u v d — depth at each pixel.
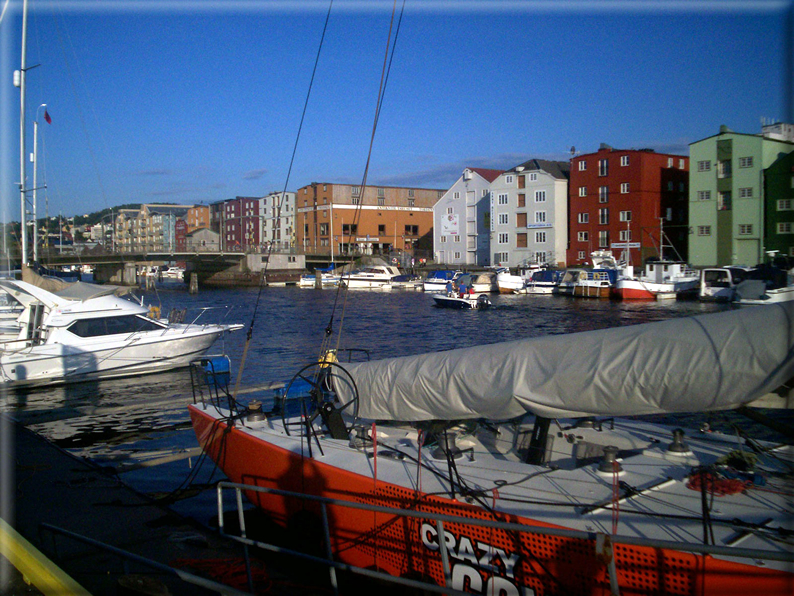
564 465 5.06
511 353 4.59
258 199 90.75
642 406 3.87
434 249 69.31
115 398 14.29
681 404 3.72
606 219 51.28
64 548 5.95
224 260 66.44
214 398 13.02
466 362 4.82
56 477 8.05
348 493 5.13
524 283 47.38
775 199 36.88
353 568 4.26
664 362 3.76
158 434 11.36
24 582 4.64
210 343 17.47
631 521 3.90
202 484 8.43
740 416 9.45
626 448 5.22
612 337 4.15
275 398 8.58
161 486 8.41
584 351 4.20
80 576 5.33
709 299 38.06
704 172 40.19
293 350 21.92
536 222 56.88
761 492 4.18
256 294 53.50
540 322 30.86
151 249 64.50
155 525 6.57
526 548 3.98
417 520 4.61
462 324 30.28
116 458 9.87
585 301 41.53
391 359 5.59
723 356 3.52
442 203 68.00
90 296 15.78
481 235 64.19
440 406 4.93
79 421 12.33
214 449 7.00
